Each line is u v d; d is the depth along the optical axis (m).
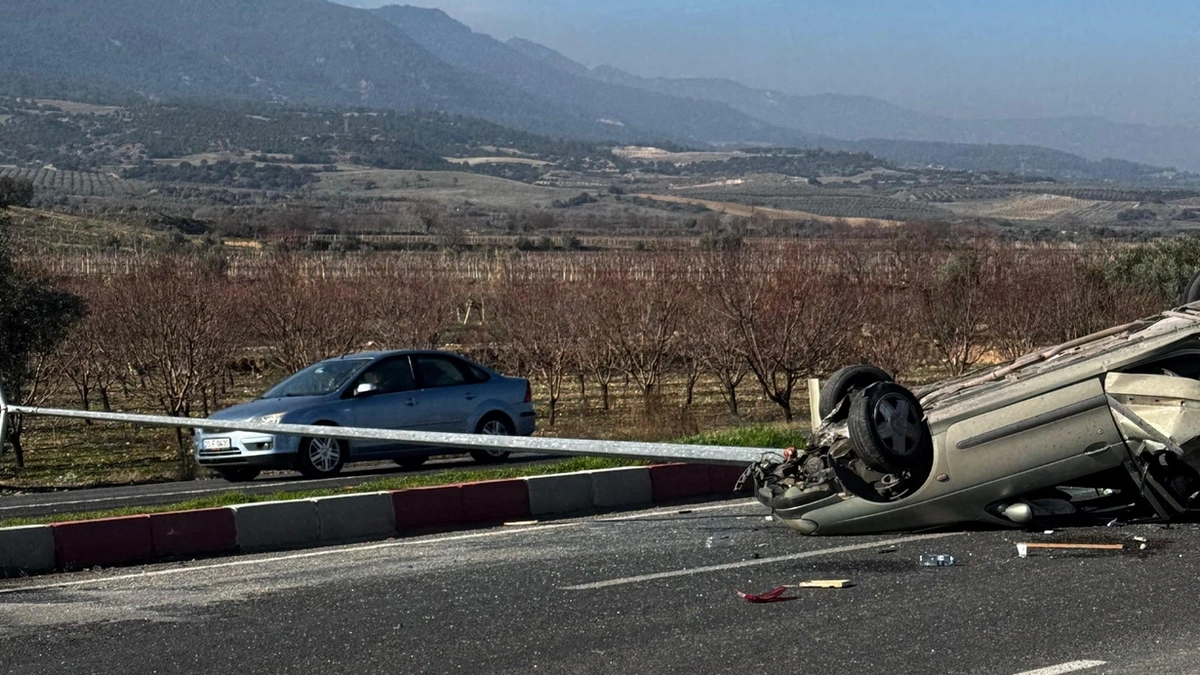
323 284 34.28
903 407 8.36
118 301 29.64
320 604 7.51
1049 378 8.59
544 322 31.80
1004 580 7.40
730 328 28.36
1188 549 8.04
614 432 23.28
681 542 9.04
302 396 16.22
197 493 14.44
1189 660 5.81
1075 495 9.14
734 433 15.28
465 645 6.48
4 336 22.03
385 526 10.39
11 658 6.58
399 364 16.88
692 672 5.87
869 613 6.79
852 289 29.88
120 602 7.81
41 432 28.64
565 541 9.37
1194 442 8.37
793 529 8.99
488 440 9.73
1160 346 8.61
